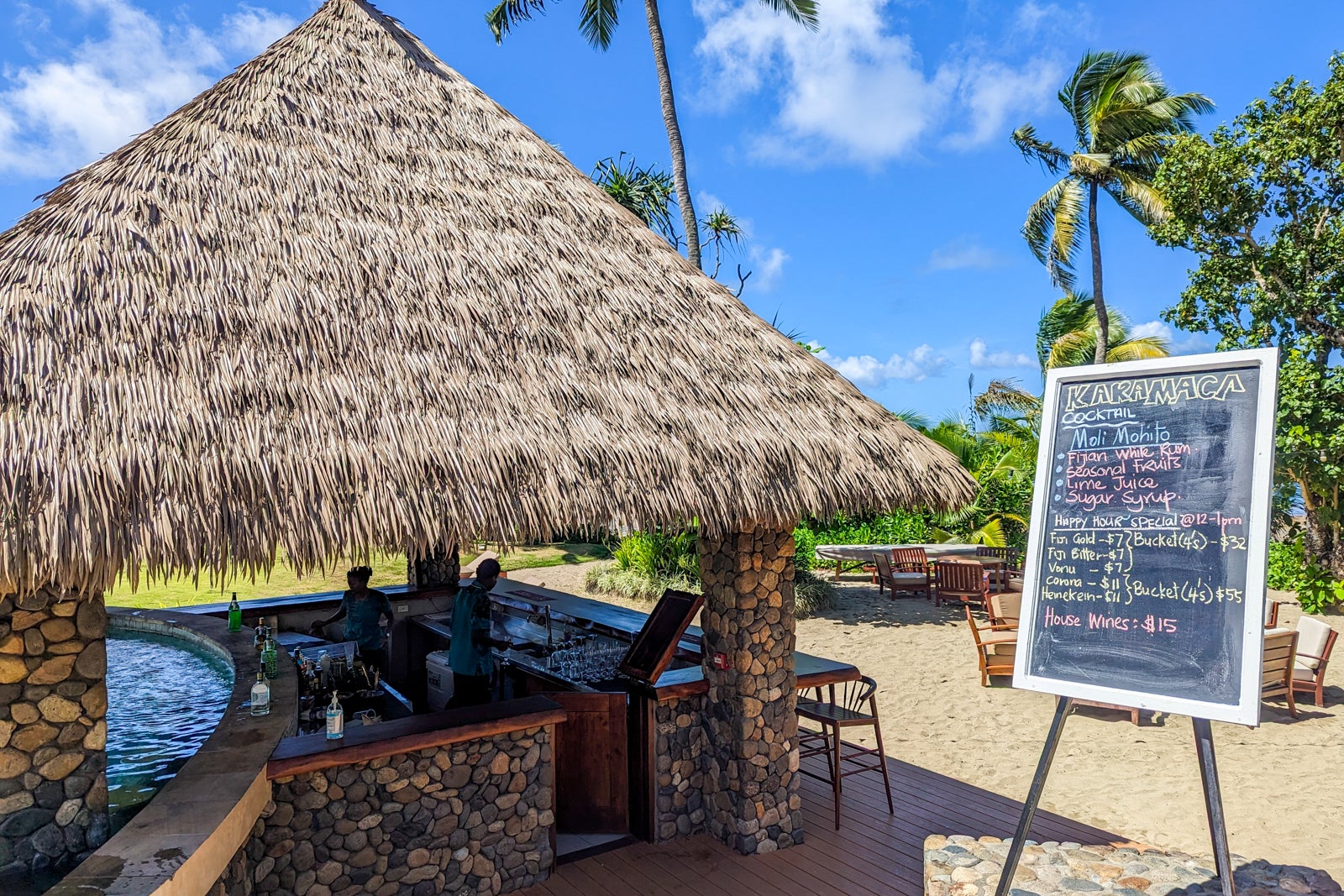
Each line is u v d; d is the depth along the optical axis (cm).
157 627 789
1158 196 1847
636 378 489
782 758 538
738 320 583
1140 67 1941
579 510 398
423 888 451
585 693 556
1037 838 548
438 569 923
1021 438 1980
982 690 945
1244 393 377
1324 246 1390
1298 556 1416
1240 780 661
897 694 945
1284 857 533
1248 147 1461
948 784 655
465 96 635
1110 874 463
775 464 477
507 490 388
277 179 475
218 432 342
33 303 345
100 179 423
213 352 373
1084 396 428
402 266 471
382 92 583
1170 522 382
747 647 524
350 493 351
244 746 421
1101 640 386
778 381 544
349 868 430
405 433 386
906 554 1561
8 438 297
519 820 484
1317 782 650
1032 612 409
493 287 493
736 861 515
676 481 436
